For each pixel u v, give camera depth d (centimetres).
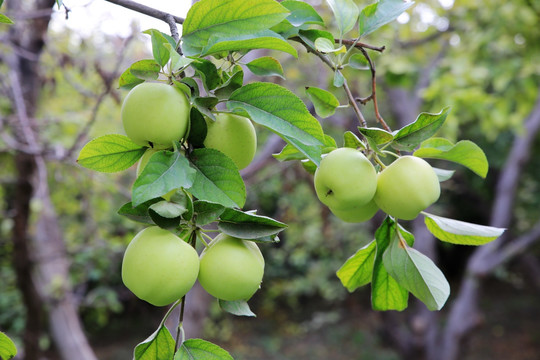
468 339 597
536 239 571
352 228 702
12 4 327
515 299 1027
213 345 97
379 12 129
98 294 460
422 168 108
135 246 91
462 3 520
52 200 427
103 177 368
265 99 97
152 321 880
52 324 411
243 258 97
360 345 855
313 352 843
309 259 885
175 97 93
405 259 110
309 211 662
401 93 571
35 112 353
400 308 131
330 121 521
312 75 455
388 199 108
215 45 98
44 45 334
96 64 305
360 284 138
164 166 87
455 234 112
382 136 106
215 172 93
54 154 321
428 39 534
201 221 93
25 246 356
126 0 111
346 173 104
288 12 99
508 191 599
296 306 1033
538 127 584
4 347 110
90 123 289
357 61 128
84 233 447
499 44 525
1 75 337
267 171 533
